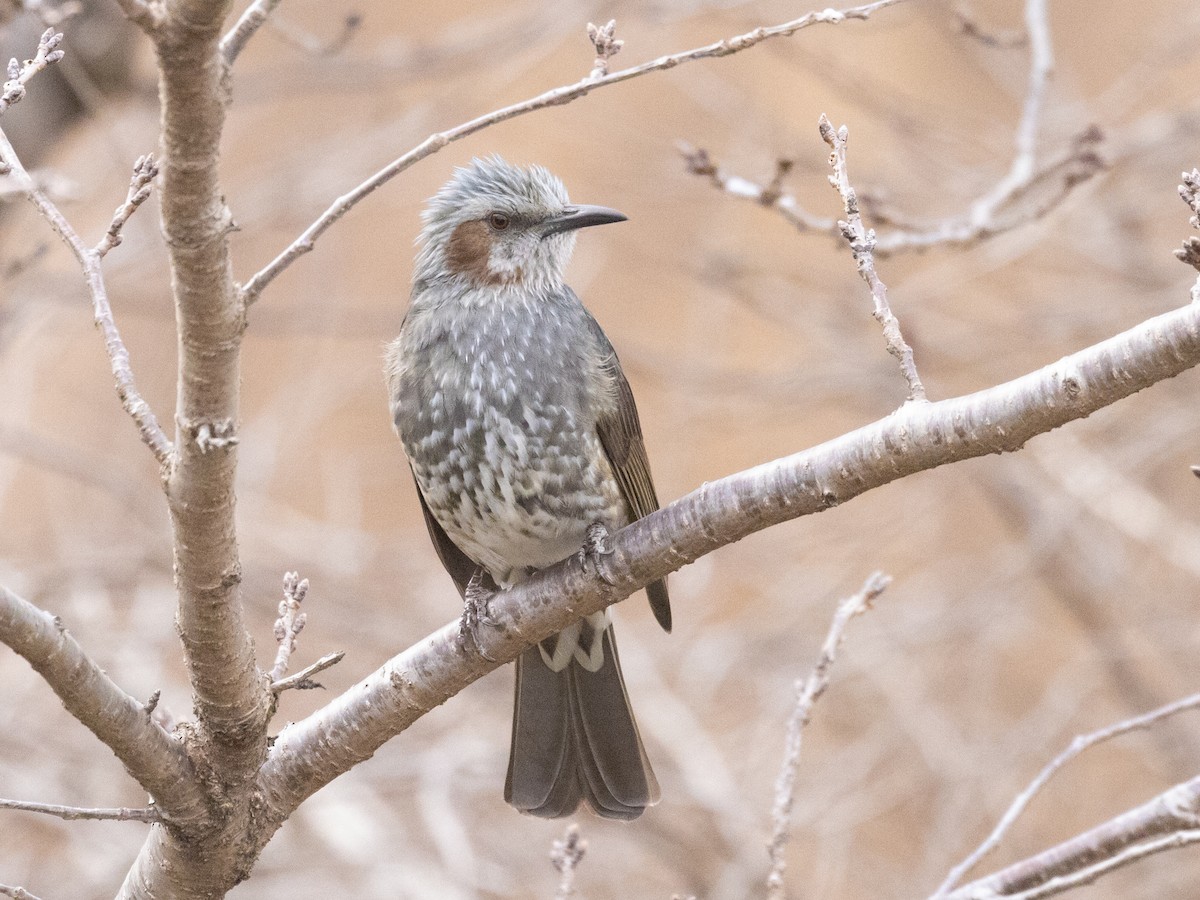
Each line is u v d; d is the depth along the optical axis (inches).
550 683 312.7
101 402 636.1
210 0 171.3
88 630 487.8
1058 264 613.0
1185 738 534.0
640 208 663.8
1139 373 203.0
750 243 684.7
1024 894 236.8
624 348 580.7
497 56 575.2
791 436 737.6
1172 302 515.8
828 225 344.8
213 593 216.2
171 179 186.4
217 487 207.0
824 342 551.8
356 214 653.3
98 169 576.7
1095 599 553.6
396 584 561.6
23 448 523.8
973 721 534.3
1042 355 580.4
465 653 256.5
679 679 531.2
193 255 191.0
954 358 544.1
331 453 693.3
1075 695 540.4
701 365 565.6
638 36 626.8
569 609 255.9
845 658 541.6
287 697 543.5
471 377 315.6
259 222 586.2
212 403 202.5
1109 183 529.3
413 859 467.5
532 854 494.3
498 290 325.7
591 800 306.5
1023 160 368.2
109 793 467.5
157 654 502.0
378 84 573.9
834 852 499.5
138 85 527.8
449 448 317.7
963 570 606.5
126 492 517.3
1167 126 524.1
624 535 251.8
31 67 232.2
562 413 313.4
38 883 469.4
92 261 215.9
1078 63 797.9
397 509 735.7
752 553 566.6
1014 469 577.9
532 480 314.3
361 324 639.8
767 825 473.7
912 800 551.5
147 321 645.9
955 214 519.5
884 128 650.8
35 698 497.7
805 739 534.3
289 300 634.2
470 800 501.7
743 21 550.9
